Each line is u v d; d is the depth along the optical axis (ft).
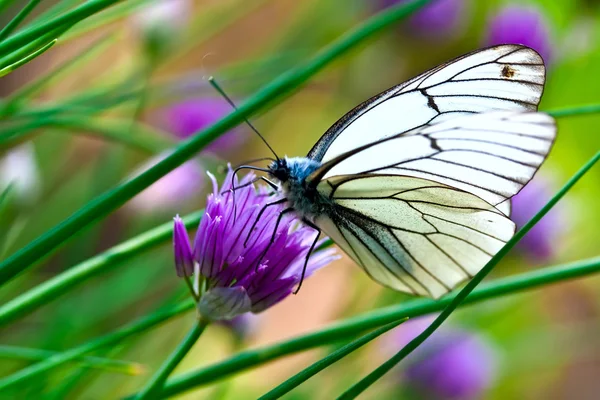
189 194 1.38
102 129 1.26
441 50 1.50
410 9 1.17
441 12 1.47
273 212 1.13
